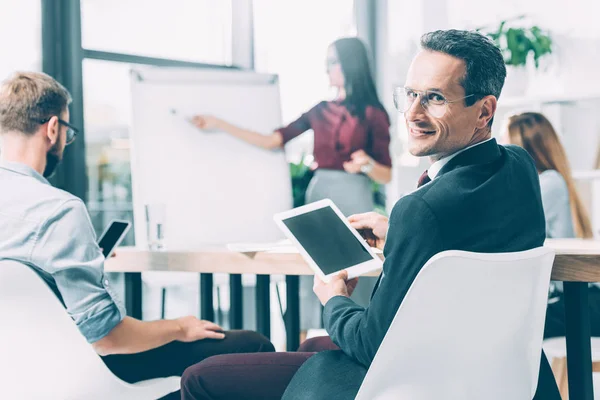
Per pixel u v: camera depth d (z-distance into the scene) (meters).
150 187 3.15
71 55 3.44
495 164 1.16
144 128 3.19
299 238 1.44
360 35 4.94
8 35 3.23
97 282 1.42
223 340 1.67
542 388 1.25
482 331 1.07
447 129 1.17
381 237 1.66
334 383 1.13
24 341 1.30
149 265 1.92
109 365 1.62
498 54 1.18
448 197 1.07
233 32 4.25
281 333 4.22
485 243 1.08
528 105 4.01
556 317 2.07
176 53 4.00
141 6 3.80
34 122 1.48
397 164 4.56
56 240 1.37
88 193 3.56
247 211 3.25
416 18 4.91
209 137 3.26
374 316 1.08
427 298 1.02
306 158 4.16
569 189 2.71
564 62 4.44
